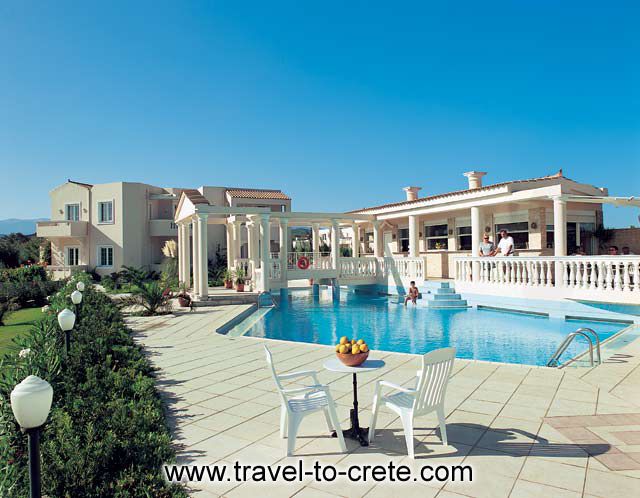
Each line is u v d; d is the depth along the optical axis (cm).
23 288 1989
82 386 491
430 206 2084
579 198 1469
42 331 746
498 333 1231
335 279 2147
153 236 3353
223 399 616
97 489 294
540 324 1317
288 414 441
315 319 1548
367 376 717
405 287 2083
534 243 1786
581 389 620
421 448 445
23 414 246
